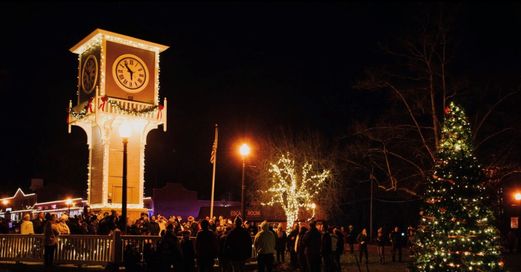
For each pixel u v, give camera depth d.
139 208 30.83
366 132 36.56
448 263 16.55
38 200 69.06
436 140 33.34
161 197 54.53
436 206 16.95
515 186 44.50
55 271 19.06
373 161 37.72
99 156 30.84
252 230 24.69
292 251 23.11
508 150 33.03
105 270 18.42
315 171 53.47
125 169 19.14
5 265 20.95
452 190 16.78
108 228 20.81
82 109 31.20
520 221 43.66
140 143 31.53
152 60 32.28
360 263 27.55
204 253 15.02
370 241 52.69
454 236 16.53
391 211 62.09
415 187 34.72
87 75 31.88
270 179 53.75
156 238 19.25
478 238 16.47
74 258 19.95
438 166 17.44
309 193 50.88
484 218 16.66
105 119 30.02
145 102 31.61
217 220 25.59
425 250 17.16
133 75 31.38
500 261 16.66
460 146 17.25
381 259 29.12
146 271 17.14
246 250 15.09
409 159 36.84
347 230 33.00
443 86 33.91
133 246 18.20
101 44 30.58
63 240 20.41
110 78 30.56
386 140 36.22
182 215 55.31
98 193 30.59
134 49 31.67
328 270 18.47
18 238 21.97
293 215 47.41
